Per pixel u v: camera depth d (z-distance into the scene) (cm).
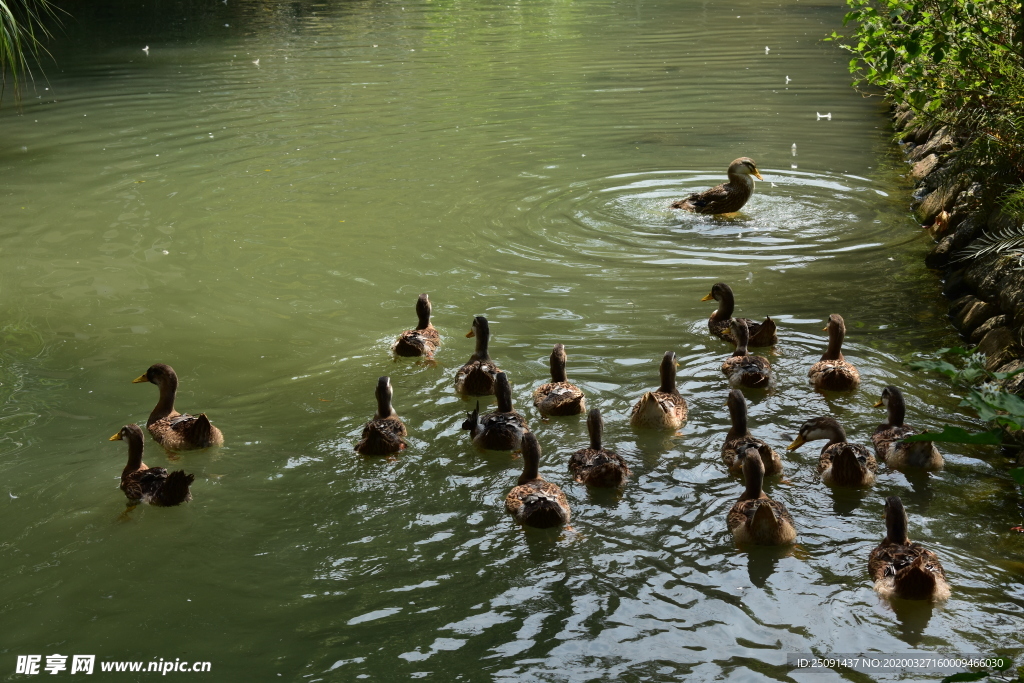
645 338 1230
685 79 2759
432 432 1021
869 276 1423
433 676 667
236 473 941
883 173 1933
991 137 1473
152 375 1051
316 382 1138
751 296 1356
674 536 826
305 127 2300
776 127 2269
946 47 1406
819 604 731
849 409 1041
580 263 1498
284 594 761
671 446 977
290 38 3488
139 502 890
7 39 1819
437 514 870
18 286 1431
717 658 676
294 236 1631
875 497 877
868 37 1557
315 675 670
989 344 1116
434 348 1207
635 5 4322
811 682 647
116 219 1717
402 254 1548
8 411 1074
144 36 3528
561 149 2114
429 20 3906
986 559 776
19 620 734
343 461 962
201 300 1384
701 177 1912
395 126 2305
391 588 766
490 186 1877
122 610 744
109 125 2323
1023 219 1285
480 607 740
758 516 794
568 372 1140
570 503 880
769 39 3359
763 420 1024
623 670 667
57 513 877
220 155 2084
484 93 2627
